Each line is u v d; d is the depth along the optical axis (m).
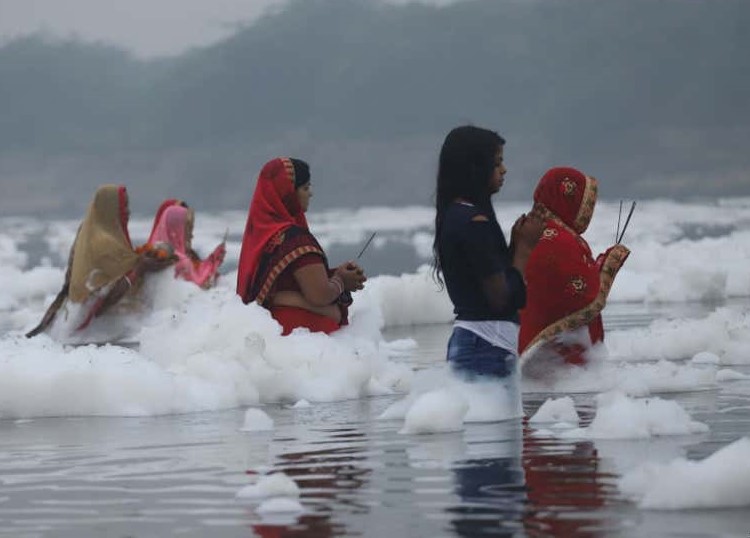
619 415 16.45
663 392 20.20
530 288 20.98
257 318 22.05
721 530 12.02
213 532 12.53
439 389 17.89
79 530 12.79
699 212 113.06
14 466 15.91
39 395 19.80
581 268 20.86
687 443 15.75
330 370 21.17
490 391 18.20
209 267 33.75
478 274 18.08
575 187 21.27
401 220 120.62
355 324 24.11
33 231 115.31
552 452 15.45
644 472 13.65
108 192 31.97
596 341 21.27
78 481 14.93
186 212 35.56
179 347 22.19
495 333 18.25
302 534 12.34
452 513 12.86
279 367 21.17
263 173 23.69
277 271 22.91
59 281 50.66
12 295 48.56
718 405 18.67
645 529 12.12
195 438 17.44
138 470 15.41
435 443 16.33
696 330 24.59
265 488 13.83
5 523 13.12
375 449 16.11
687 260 47.25
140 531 12.67
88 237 31.53
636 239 75.94
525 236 18.30
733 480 12.86
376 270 54.12
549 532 12.13
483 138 18.42
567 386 20.88
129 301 31.59
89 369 20.00
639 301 38.06
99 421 19.22
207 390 20.27
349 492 13.84
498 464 14.88
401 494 13.67
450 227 18.25
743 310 32.84
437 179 18.66
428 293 34.81
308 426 18.12
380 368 22.22
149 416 19.64
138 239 99.25
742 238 63.62
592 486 13.70
